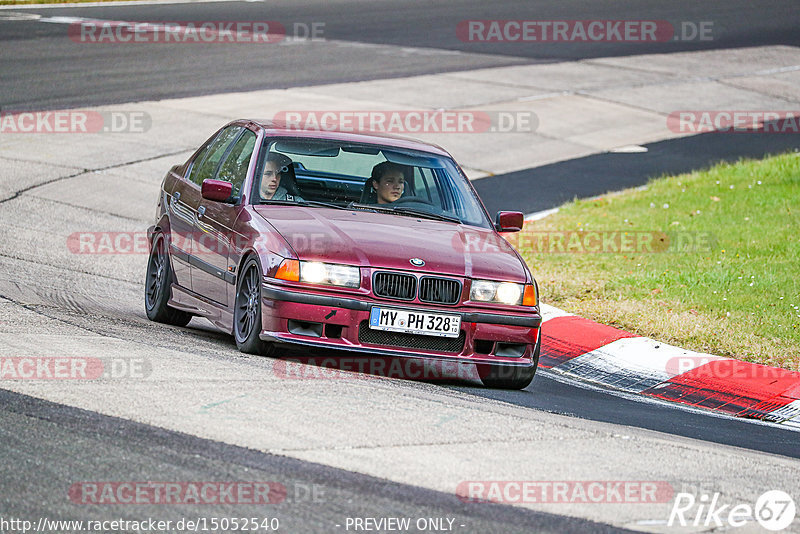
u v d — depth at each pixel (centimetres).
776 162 6606
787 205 5494
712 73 10338
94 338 2794
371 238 2822
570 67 10188
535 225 5362
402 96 8450
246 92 8175
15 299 3303
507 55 10594
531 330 2845
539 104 8612
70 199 5416
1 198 5266
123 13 11712
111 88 8000
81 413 2116
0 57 8775
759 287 4128
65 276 3988
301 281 2698
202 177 3412
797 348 3472
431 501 1808
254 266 2820
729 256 4619
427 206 3138
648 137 7919
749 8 14362
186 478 1819
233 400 2272
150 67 8869
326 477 1872
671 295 4078
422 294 2747
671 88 9588
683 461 2222
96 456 1892
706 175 6475
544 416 2514
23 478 1770
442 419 2303
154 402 2216
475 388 2878
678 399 3123
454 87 8950
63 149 6366
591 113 8494
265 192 3038
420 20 12375
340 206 3044
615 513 1838
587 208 5781
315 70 9212
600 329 3628
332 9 12938
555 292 4166
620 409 2862
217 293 3045
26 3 11919
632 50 11262
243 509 1705
